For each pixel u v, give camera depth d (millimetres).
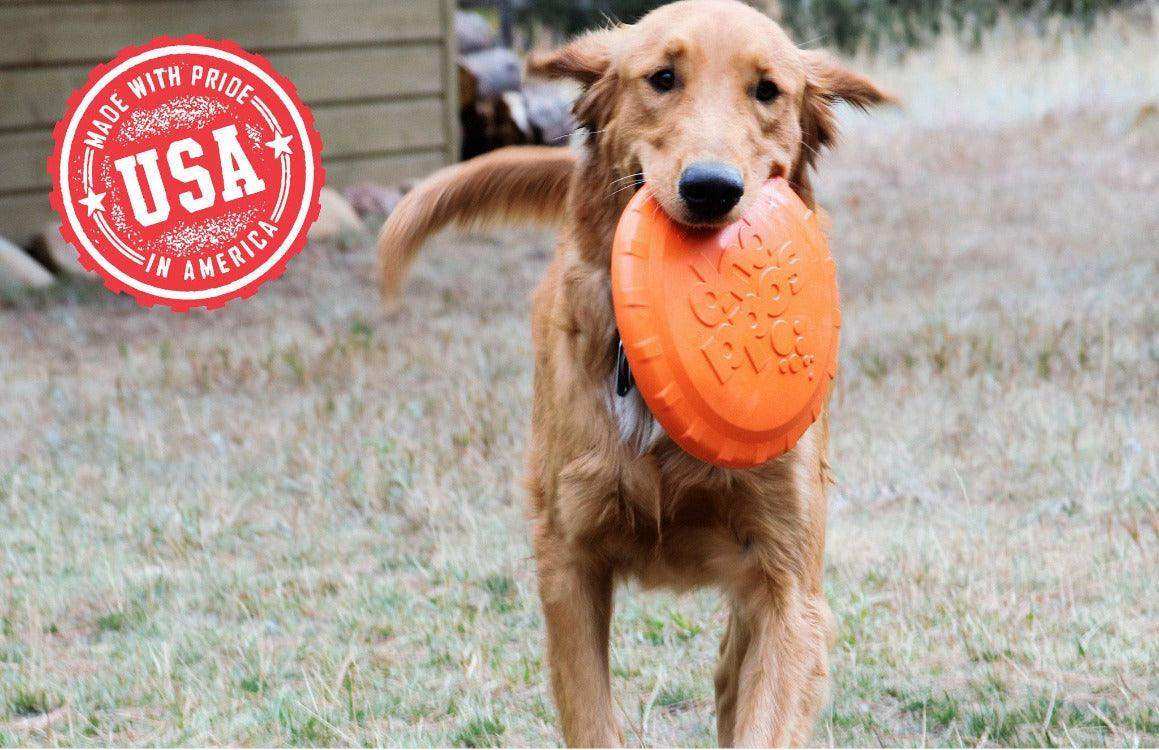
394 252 3730
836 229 10852
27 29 10039
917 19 19453
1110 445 5637
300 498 5586
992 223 10680
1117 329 7227
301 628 4367
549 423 3123
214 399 6934
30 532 5184
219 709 3729
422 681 3916
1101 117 14727
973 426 5973
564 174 3770
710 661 4086
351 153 11734
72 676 4004
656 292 2812
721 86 2918
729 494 2982
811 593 3055
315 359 7613
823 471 3238
